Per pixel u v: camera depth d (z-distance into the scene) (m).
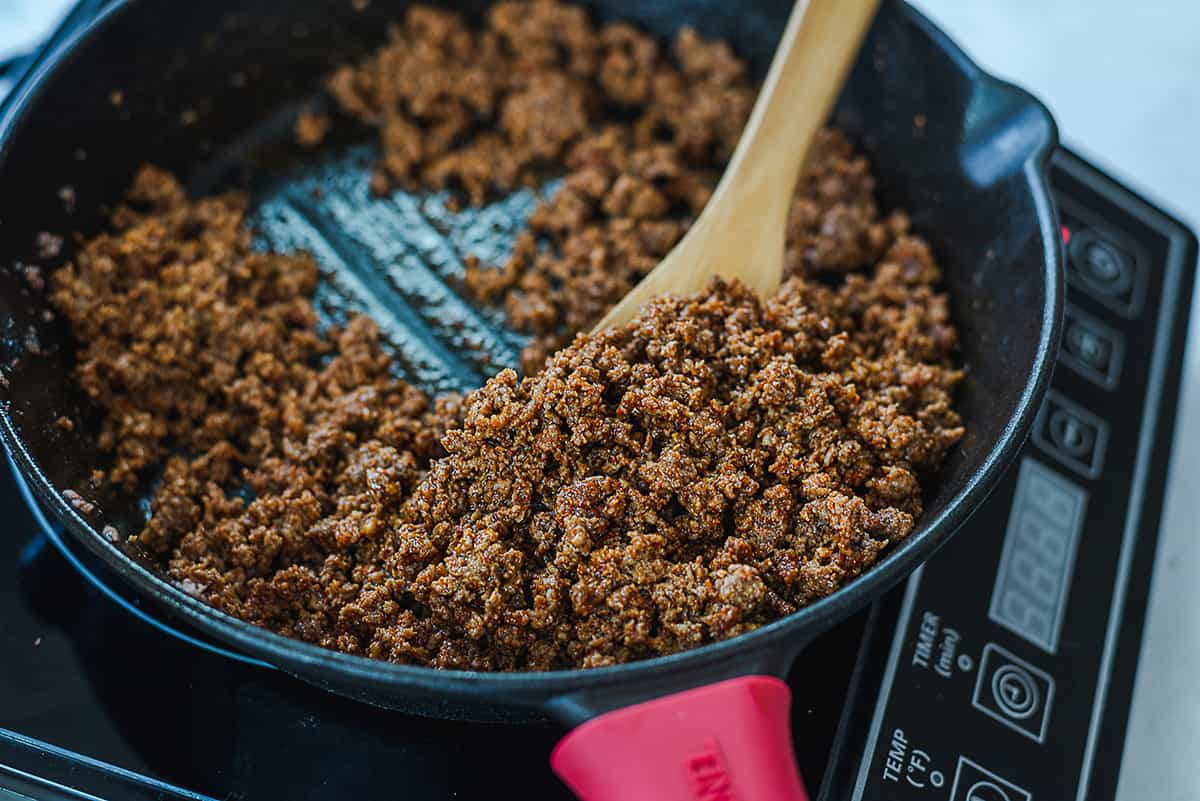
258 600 0.45
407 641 0.43
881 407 0.45
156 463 0.49
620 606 0.42
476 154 0.56
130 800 0.43
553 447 0.43
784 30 0.54
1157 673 0.50
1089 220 0.54
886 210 0.53
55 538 0.47
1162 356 0.52
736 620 0.41
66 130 0.50
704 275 0.47
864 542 0.43
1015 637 0.46
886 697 0.45
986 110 0.49
